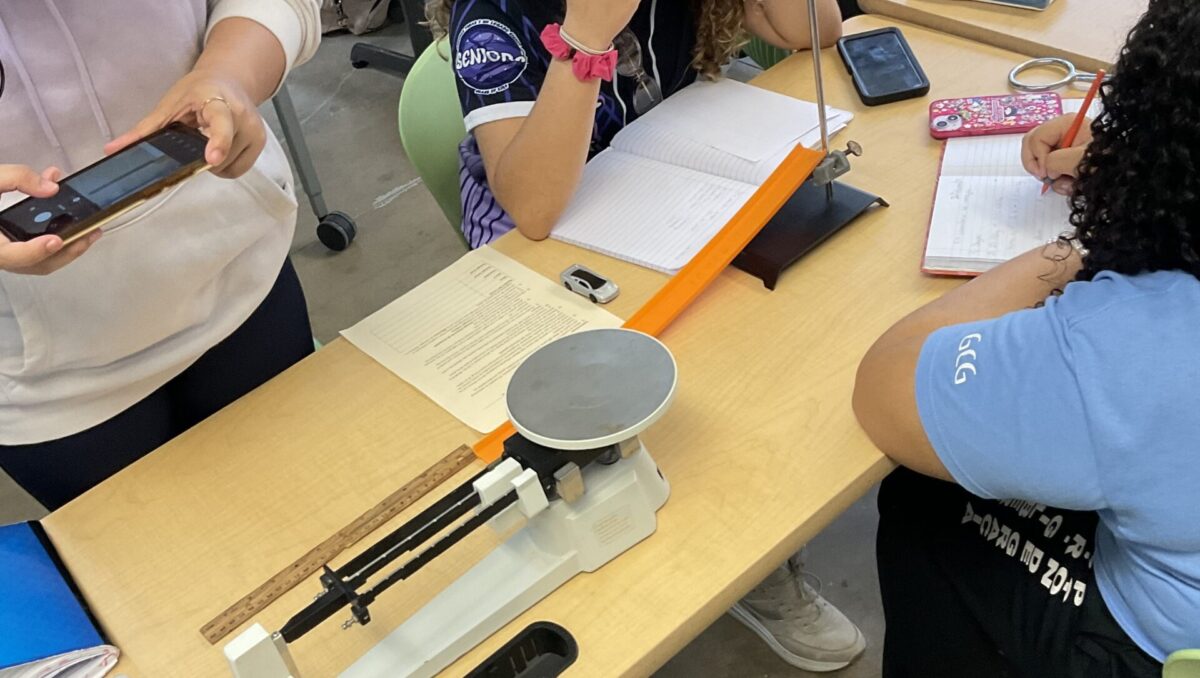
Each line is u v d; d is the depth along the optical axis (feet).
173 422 4.12
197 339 3.84
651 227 4.09
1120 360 2.38
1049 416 2.48
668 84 5.23
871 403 3.01
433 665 2.70
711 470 3.09
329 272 9.18
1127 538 2.60
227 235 3.69
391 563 2.95
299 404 3.60
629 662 2.64
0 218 2.72
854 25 5.40
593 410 2.72
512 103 4.58
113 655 2.85
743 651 5.70
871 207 4.02
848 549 6.06
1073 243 3.16
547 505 2.71
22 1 3.07
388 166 10.39
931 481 3.69
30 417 3.64
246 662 2.42
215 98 3.10
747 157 4.30
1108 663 2.97
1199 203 2.29
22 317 3.33
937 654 3.62
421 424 3.43
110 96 3.38
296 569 3.03
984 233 3.71
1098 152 2.53
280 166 3.95
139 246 3.43
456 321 3.85
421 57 5.38
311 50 3.94
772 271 3.71
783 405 3.26
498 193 4.40
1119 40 4.54
